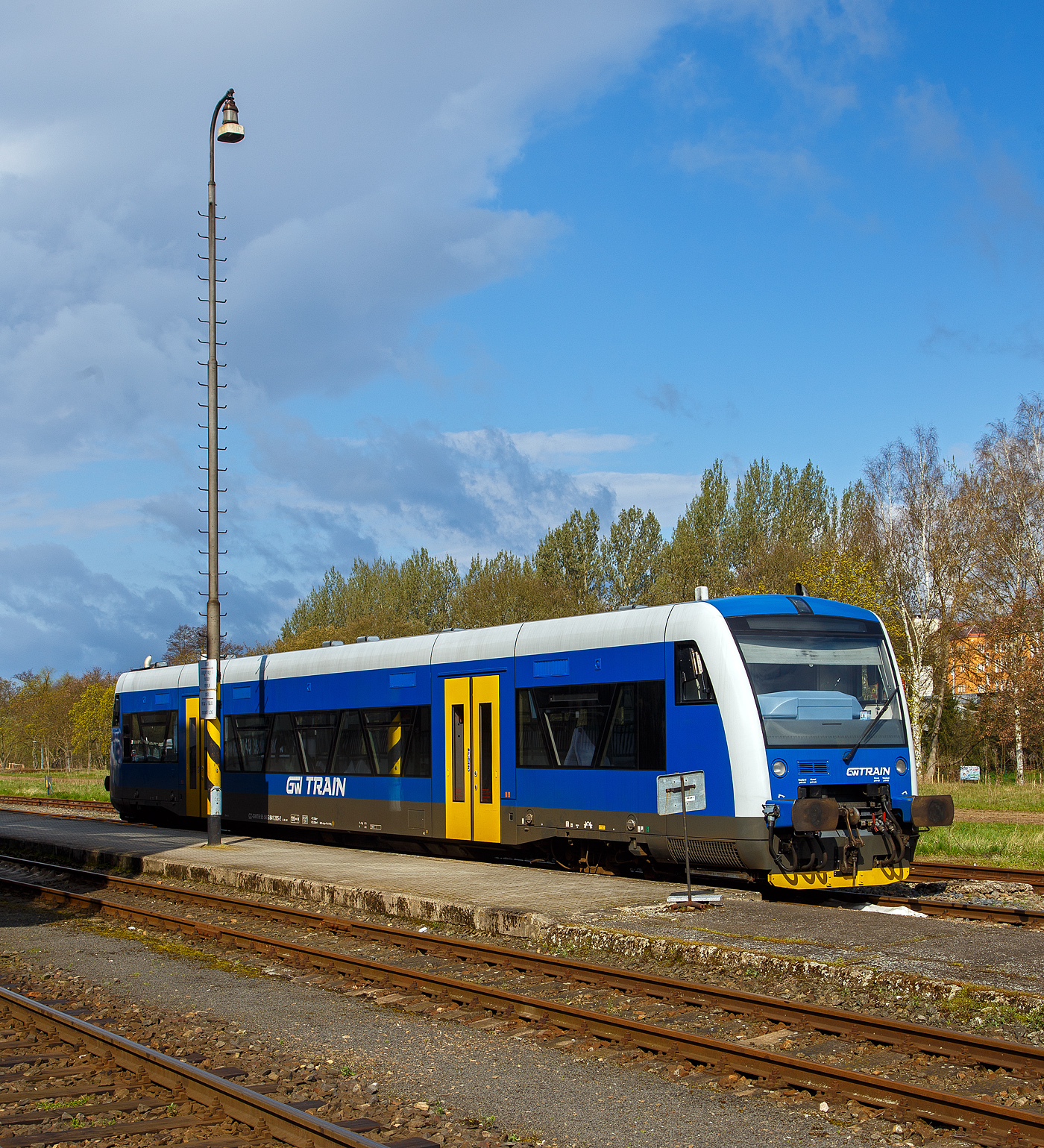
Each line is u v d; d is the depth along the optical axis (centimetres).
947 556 4444
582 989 945
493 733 1702
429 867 1648
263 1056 765
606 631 1539
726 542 6012
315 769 2080
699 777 1274
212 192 2144
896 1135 611
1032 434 4409
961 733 5047
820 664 1415
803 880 1319
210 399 2119
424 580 7025
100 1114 655
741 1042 775
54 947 1218
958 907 1266
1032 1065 689
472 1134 620
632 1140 609
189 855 1888
